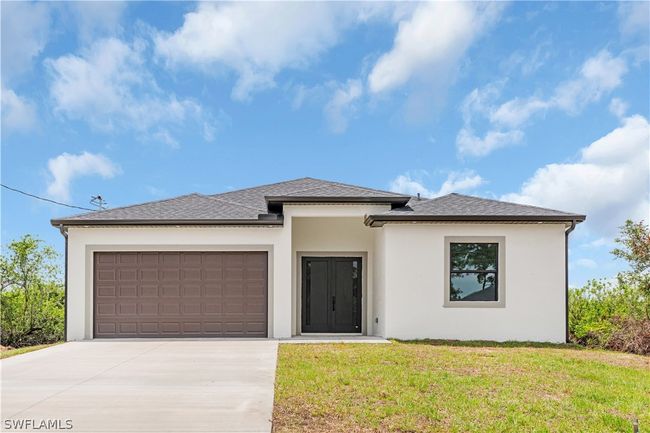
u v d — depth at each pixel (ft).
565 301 47.21
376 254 52.19
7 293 59.62
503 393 26.35
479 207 49.19
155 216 48.39
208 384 28.58
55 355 38.34
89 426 21.49
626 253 48.39
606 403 25.05
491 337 46.83
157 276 48.14
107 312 47.83
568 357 37.81
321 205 49.21
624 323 45.29
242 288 48.26
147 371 32.24
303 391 26.63
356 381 28.71
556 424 21.77
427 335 46.80
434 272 47.19
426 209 48.52
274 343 44.01
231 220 47.39
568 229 47.57
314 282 53.98
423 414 22.84
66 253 47.75
